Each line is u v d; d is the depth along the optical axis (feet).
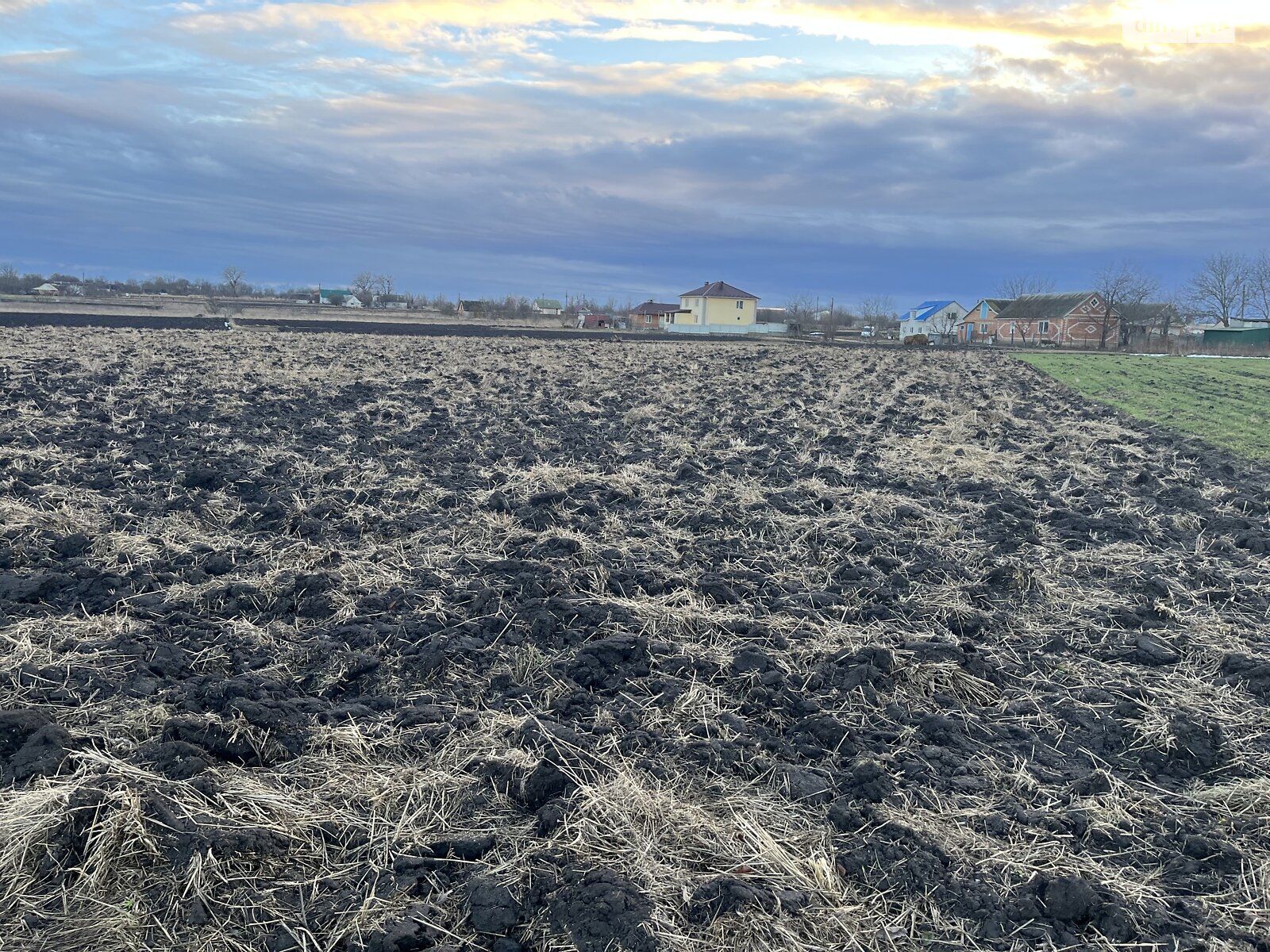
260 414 46.62
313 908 10.84
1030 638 19.86
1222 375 99.91
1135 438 47.34
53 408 45.62
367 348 94.22
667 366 86.58
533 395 58.90
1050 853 12.25
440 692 16.48
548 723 14.97
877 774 13.69
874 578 22.95
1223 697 16.93
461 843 12.00
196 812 12.09
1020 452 42.11
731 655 18.02
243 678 16.08
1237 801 13.56
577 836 12.07
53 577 20.31
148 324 128.47
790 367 90.38
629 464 36.58
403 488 30.91
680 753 14.47
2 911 10.44
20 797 11.81
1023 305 262.06
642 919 10.41
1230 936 10.78
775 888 11.25
